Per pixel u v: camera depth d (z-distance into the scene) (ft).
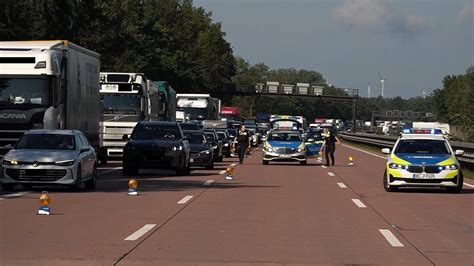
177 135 182.09
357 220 95.66
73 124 163.53
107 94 232.32
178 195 126.11
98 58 190.80
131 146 171.83
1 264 62.18
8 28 343.87
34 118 147.02
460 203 119.14
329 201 120.37
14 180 122.72
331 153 235.20
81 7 414.21
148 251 69.26
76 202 111.34
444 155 139.23
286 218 96.58
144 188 139.85
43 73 148.25
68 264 62.39
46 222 88.43
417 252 71.15
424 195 133.18
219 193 131.34
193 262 64.13
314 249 72.02
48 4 395.34
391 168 136.98
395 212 105.40
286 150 235.20
